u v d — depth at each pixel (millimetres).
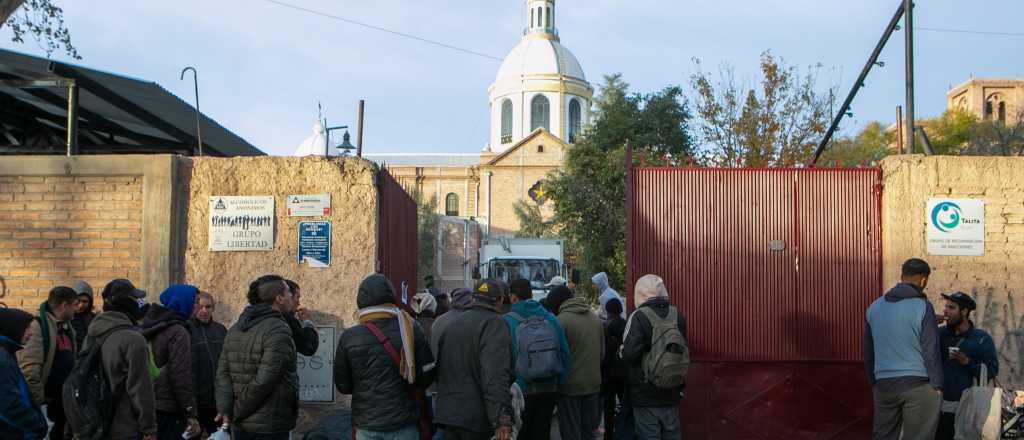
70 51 13789
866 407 8141
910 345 6316
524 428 7098
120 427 5504
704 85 25453
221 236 8195
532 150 65750
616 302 8812
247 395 5547
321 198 8164
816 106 25062
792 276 8289
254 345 5617
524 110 74875
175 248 8172
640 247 8320
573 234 31906
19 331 5137
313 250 8125
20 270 8219
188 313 6246
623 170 30797
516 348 6590
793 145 24688
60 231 8234
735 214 8352
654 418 6973
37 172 8242
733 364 8211
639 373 6984
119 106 11156
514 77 75438
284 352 5605
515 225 65125
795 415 8164
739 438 8148
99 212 8227
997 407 6289
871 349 6699
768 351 8227
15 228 8258
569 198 31234
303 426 7961
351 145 19734
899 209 8125
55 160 8242
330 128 17578
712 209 8359
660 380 6762
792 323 8242
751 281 8289
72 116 9422
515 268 24516
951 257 8055
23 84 9398
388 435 5305
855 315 8242
